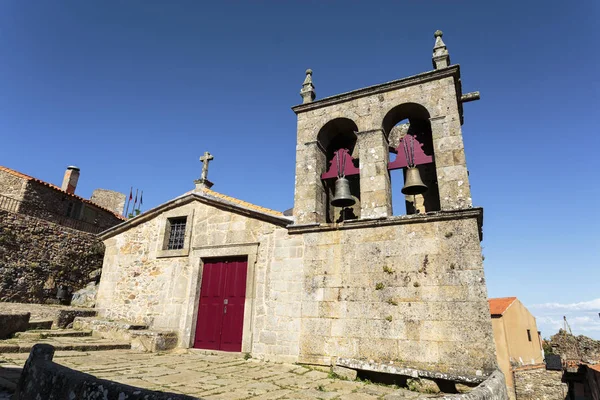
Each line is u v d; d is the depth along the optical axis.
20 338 7.57
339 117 8.74
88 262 18.00
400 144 8.23
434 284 6.50
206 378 5.69
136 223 11.27
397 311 6.64
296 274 7.93
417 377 6.04
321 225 7.90
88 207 21.69
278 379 6.00
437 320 6.28
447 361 5.99
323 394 5.12
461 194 6.89
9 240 14.70
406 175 7.85
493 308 21.09
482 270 6.21
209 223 9.94
